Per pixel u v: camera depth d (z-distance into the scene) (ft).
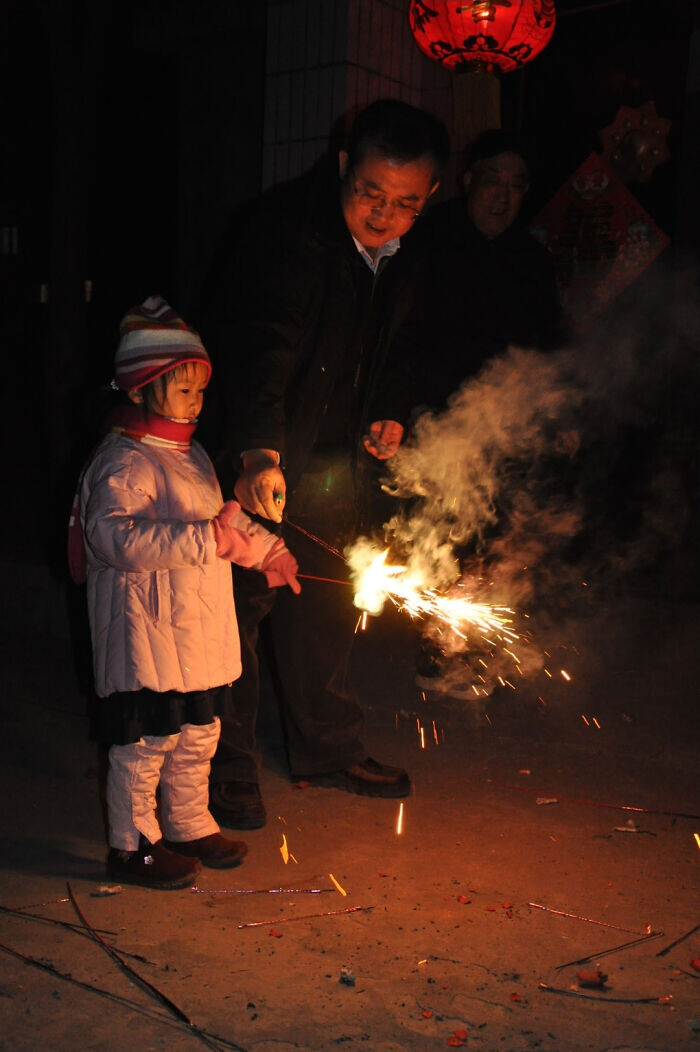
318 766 14.34
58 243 23.45
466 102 20.20
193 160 28.99
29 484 32.55
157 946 10.27
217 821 13.20
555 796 14.34
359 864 12.22
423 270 13.91
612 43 23.21
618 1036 9.02
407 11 24.02
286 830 13.15
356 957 10.15
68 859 12.31
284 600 13.82
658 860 12.48
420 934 10.62
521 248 17.87
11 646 21.66
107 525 10.80
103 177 28.09
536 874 12.05
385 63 23.76
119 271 28.53
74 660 20.79
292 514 13.60
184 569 11.34
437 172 12.30
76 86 23.11
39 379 32.42
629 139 23.22
